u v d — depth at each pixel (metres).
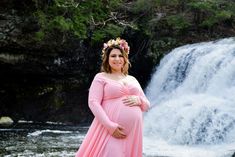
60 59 22.00
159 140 16.66
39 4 21.48
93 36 22.39
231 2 28.17
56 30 21.39
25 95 22.86
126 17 25.42
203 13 26.67
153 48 24.08
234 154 12.73
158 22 25.69
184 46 23.50
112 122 5.19
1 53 20.84
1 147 14.34
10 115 22.70
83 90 23.38
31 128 19.81
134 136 5.29
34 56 21.42
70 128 20.34
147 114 19.06
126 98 5.32
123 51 5.50
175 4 26.73
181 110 17.34
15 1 20.61
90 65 22.91
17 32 20.67
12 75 22.14
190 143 16.12
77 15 22.52
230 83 18.84
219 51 20.25
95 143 5.25
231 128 15.83
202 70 20.23
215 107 16.66
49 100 22.92
